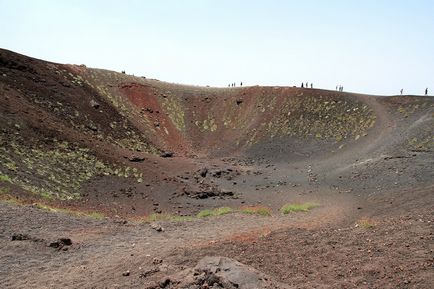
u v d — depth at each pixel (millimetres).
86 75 64438
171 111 68500
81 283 10414
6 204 18797
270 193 36812
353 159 45062
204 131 66688
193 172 43781
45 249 13930
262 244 12344
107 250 14102
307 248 11648
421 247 10445
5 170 27031
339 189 35000
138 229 17938
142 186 35000
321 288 8820
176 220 21266
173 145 60438
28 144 33219
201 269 9414
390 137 49000
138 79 74000
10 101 39031
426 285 8312
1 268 11984
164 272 10086
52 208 20953
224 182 42250
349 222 18953
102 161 37281
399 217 16266
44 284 10703
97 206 27547
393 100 61812
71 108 49031
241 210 25500
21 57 52406
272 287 8688
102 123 51188
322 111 63344
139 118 62250
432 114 51719
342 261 10320
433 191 25438
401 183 32219
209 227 18625
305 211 25016
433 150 40094
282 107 67000
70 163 34031
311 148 54688
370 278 9094
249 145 60188
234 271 9180
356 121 58219
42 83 50250
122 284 9703
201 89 78438
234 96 73500
